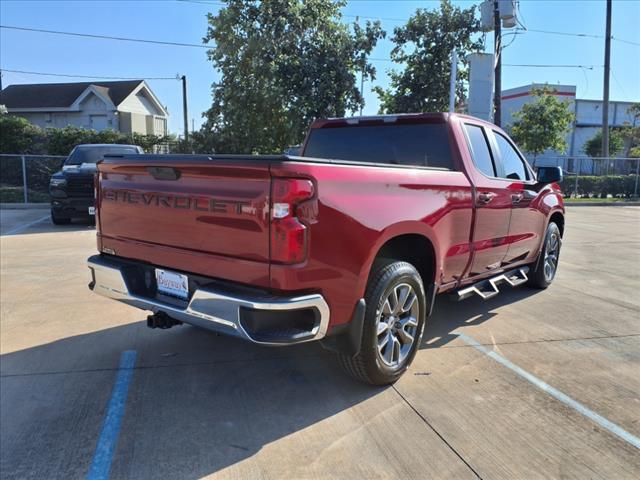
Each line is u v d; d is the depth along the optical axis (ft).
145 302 11.24
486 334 15.60
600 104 139.64
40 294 19.25
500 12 51.52
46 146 70.69
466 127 15.24
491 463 9.07
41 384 11.93
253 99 51.80
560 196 21.56
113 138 72.23
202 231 10.18
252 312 9.18
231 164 9.45
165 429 10.09
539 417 10.63
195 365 13.14
